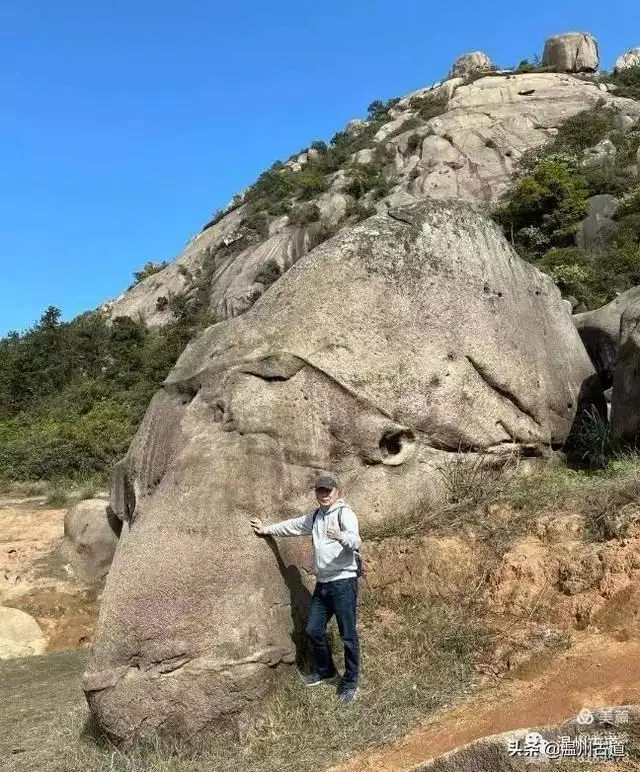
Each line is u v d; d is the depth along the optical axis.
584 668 4.00
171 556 4.75
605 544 4.62
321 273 5.72
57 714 5.44
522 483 5.84
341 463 5.45
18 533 11.28
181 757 4.30
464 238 6.29
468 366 6.02
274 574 4.84
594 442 6.77
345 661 4.52
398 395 5.67
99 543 9.10
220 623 4.54
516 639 4.46
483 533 5.16
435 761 3.47
